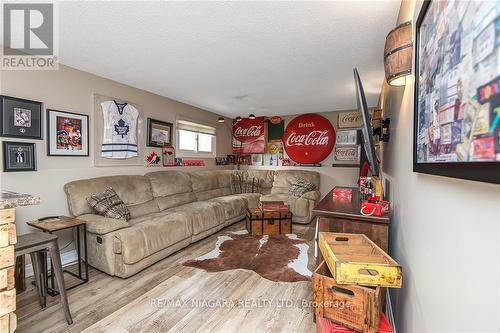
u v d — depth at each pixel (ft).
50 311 6.31
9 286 4.28
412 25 4.22
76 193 8.98
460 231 2.27
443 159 2.42
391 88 7.82
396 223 5.84
